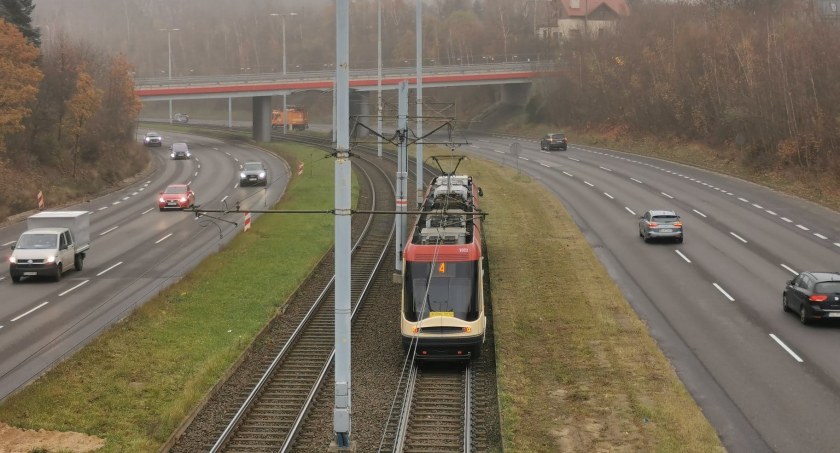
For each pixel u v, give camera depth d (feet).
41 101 242.78
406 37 593.42
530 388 74.59
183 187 205.36
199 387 75.51
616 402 70.64
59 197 218.18
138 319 97.96
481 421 68.95
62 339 93.20
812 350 86.07
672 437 63.10
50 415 69.51
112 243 157.48
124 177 269.64
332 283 120.37
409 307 84.58
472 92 496.23
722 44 287.69
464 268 85.61
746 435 64.49
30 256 121.80
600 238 151.94
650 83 326.24
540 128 397.80
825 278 95.55
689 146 283.38
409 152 307.78
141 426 67.97
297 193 212.64
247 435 66.59
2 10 260.42
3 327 98.84
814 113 220.23
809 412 69.00
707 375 79.00
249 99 630.74
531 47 531.50
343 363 63.87
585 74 376.89
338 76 63.46
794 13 315.99
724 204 187.42
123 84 314.96
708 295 110.22
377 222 176.65
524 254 134.62
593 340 88.48
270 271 126.11
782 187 208.03
